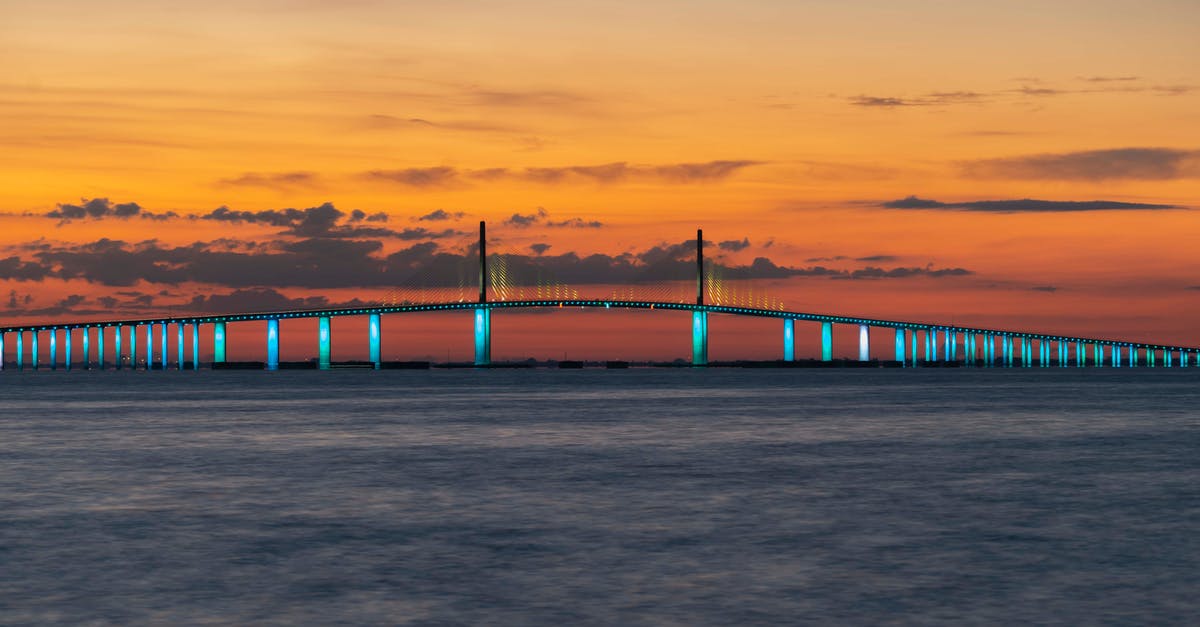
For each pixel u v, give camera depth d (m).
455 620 25.45
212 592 28.17
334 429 87.44
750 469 56.44
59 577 30.00
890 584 28.91
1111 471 55.41
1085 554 32.94
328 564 31.52
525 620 25.44
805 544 34.53
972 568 30.89
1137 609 26.34
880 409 118.00
